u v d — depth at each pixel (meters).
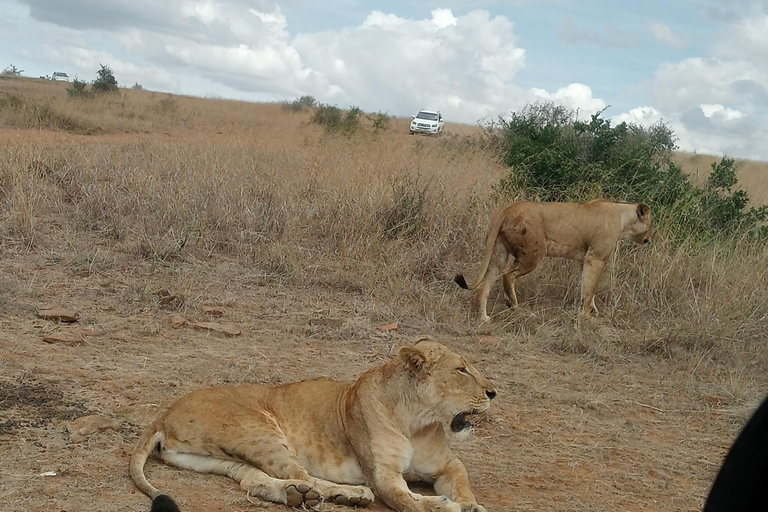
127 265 9.18
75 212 10.56
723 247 11.00
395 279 9.52
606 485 5.44
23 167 11.47
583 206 9.54
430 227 11.12
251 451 4.75
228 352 7.14
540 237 9.34
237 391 5.18
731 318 9.23
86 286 8.43
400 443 4.86
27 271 8.68
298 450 5.04
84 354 6.69
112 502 4.32
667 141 16.70
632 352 8.48
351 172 13.18
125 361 6.64
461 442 5.89
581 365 7.98
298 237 10.57
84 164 12.58
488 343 8.27
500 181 12.82
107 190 11.30
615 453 6.01
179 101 38.91
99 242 9.91
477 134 25.91
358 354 7.50
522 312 9.26
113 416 5.52
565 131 14.45
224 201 11.16
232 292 8.76
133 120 27.45
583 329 8.77
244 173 12.90
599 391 7.30
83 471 4.66
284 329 7.92
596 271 9.51
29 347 6.68
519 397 6.94
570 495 5.21
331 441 5.04
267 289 9.03
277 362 7.04
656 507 5.18
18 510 4.12
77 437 5.08
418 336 8.23
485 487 5.20
